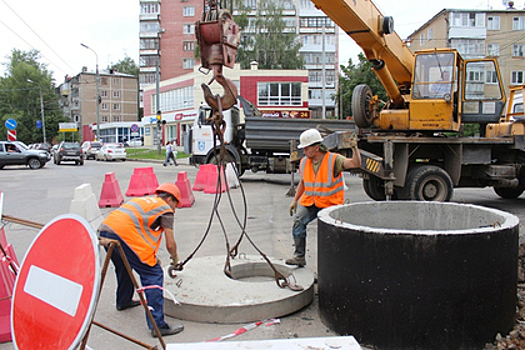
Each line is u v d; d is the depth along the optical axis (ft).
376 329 11.26
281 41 171.01
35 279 8.80
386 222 16.14
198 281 15.06
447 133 34.06
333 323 12.35
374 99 33.37
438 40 159.53
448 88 31.40
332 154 15.52
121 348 11.71
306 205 15.84
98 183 53.57
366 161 29.71
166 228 12.56
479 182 36.14
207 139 51.08
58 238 8.66
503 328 11.51
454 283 10.75
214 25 13.29
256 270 17.43
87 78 293.64
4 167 87.61
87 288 7.83
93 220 26.12
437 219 15.88
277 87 142.31
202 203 36.35
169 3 231.71
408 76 33.81
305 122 45.98
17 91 251.60
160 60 234.58
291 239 23.73
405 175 31.48
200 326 12.99
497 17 153.99
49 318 8.36
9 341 12.21
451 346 10.84
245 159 50.49
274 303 13.37
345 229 11.80
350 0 26.27
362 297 11.46
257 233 25.23
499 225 11.57
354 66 155.84
